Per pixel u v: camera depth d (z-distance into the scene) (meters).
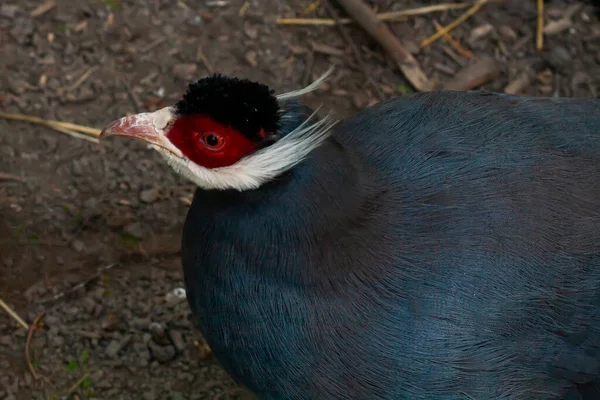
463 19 1.42
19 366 1.20
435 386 1.07
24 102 1.33
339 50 1.39
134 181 1.30
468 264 1.07
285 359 1.07
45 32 1.37
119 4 1.39
